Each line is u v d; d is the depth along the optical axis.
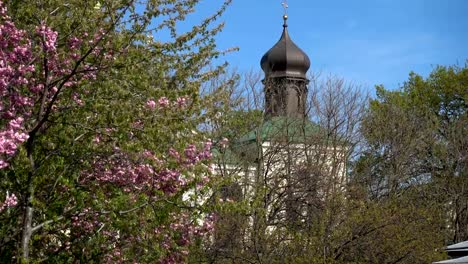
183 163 15.90
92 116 15.59
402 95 66.50
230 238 27.50
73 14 15.55
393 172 49.72
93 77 15.76
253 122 35.97
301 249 27.36
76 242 16.81
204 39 18.59
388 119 52.19
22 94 15.66
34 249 17.03
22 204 15.81
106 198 16.27
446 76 66.38
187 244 17.80
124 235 17.17
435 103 66.25
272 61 62.75
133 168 16.12
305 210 37.38
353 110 48.31
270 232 28.30
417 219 31.19
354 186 34.84
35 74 15.95
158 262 17.48
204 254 26.56
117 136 15.27
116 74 15.70
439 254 29.97
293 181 38.31
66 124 15.58
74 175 15.91
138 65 16.02
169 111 15.66
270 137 42.09
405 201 39.00
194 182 15.72
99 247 16.86
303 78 61.06
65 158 15.80
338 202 29.22
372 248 29.31
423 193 50.75
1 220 15.84
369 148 49.81
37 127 15.13
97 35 15.88
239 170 36.94
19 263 15.14
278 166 41.50
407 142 51.25
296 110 48.66
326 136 44.31
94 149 15.59
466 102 64.25
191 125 16.16
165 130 15.53
